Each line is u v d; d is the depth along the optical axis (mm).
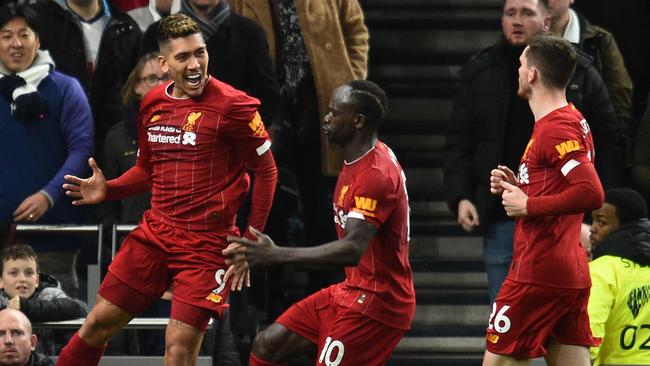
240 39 21016
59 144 20422
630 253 17625
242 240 15195
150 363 19203
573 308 16625
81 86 21234
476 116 21156
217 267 15867
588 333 16875
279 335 17047
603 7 26719
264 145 15938
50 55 21656
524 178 16500
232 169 15977
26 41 20234
